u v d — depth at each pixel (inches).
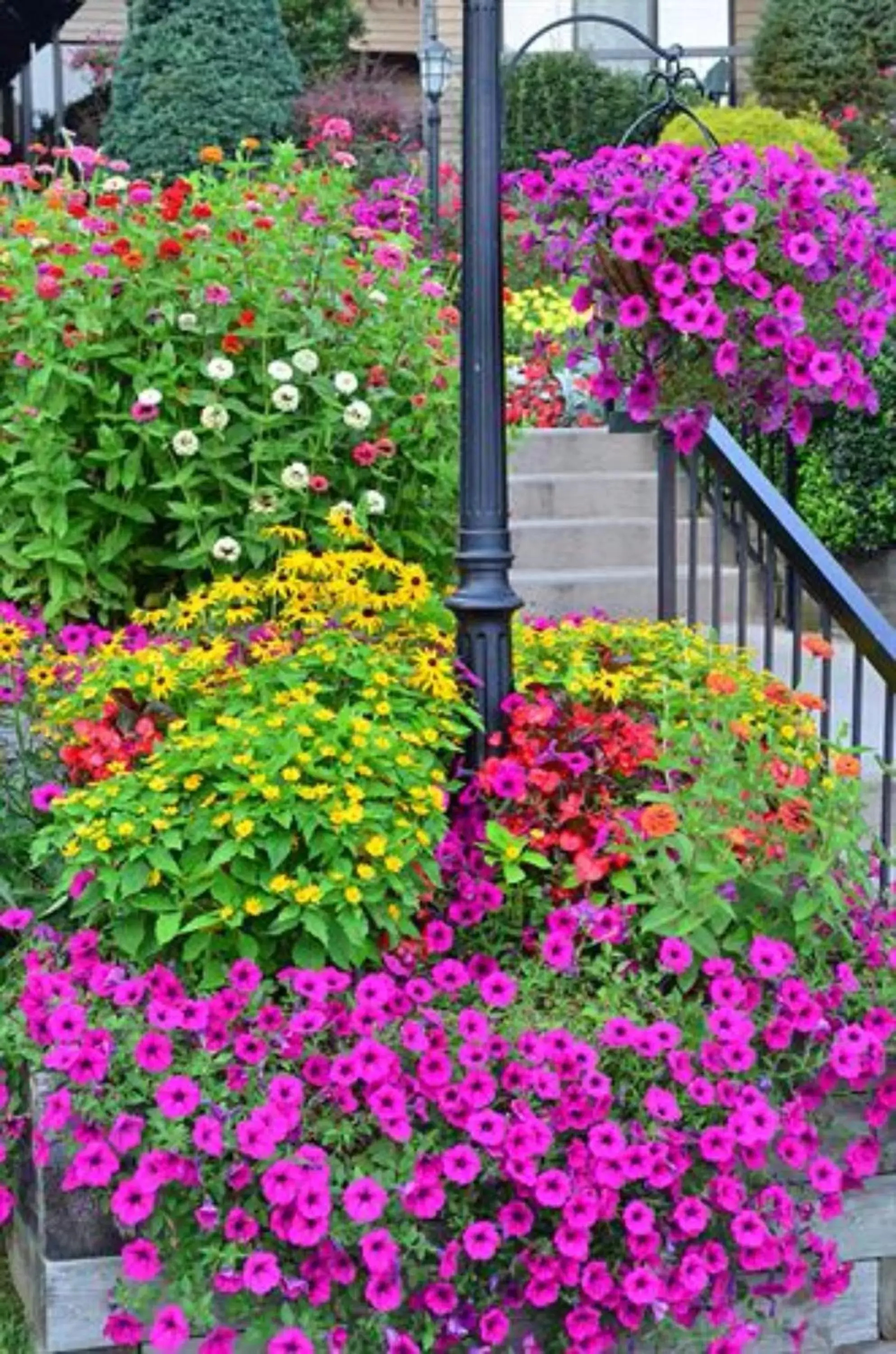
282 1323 94.8
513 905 112.9
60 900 107.8
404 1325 96.8
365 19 567.8
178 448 152.4
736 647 143.6
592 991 107.7
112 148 443.8
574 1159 96.8
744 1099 99.7
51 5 451.5
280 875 103.4
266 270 163.0
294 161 190.5
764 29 471.8
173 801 104.6
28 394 154.5
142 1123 94.7
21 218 169.9
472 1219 97.5
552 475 256.1
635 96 451.5
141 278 158.6
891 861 115.3
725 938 110.1
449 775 120.3
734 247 111.6
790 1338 106.1
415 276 178.1
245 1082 97.0
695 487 161.6
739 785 110.7
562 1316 100.0
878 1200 108.7
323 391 158.6
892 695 127.1
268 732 107.4
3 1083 104.0
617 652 136.7
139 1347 97.9
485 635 117.7
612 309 121.0
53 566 156.5
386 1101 95.6
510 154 447.5
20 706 126.9
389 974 107.7
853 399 118.3
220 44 436.1
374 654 118.7
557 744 117.2
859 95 458.9
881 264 115.4
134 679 117.6
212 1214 93.0
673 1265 99.2
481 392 115.9
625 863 111.5
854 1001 108.5
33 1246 103.4
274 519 155.0
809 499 250.5
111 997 102.2
